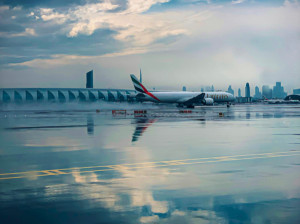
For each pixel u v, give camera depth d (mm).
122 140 25250
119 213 8586
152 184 11641
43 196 10156
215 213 8547
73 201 9633
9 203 9438
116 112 82062
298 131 32375
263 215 8375
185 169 14336
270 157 17516
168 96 114000
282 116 61531
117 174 13328
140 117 58688
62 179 12461
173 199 9812
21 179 12477
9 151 19906
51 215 8430
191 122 45125
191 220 8070
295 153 18844
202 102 114062
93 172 13734
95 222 7941
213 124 41594
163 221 8008
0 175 13188
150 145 22375
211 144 22891
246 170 14070
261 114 69938
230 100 122312
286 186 11273
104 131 32625
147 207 9062
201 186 11320
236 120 49562
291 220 8023
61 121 48625
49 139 26062
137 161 16359
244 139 25828
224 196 10086
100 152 19359
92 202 9531
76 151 19797
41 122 46656
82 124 42250
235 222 7914
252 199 9758
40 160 16750
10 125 41125
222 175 13078
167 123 43375
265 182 11859
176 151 19656
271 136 28062
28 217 8281
